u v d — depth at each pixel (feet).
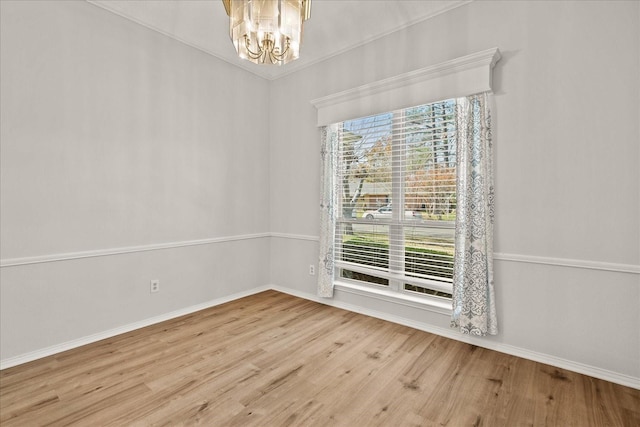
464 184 8.10
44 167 7.54
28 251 7.34
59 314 7.81
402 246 9.63
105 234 8.57
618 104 6.37
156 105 9.58
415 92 8.78
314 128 11.68
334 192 10.94
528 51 7.31
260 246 12.90
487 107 7.63
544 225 7.19
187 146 10.37
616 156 6.40
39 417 5.42
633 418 5.43
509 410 5.67
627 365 6.37
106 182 8.57
